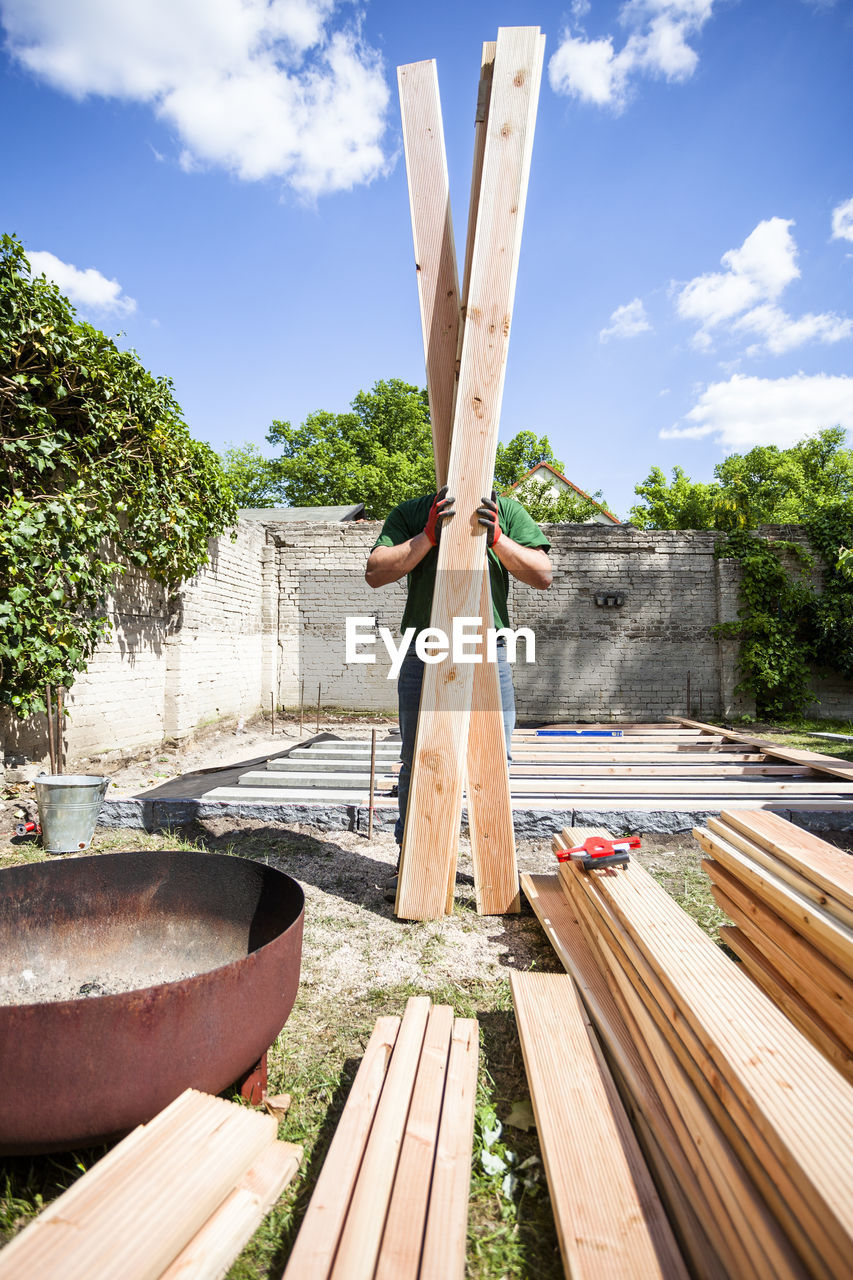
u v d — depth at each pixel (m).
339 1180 1.16
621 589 10.33
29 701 4.57
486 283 2.45
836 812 3.76
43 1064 1.14
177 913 1.97
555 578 10.32
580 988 1.80
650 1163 1.22
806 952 1.49
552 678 10.27
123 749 6.30
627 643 10.29
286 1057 1.72
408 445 32.09
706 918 2.49
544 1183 1.28
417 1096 1.38
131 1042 1.19
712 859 2.07
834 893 1.43
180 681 7.25
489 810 2.64
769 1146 0.94
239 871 1.95
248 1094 1.50
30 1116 1.15
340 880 3.03
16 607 4.32
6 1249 0.92
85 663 5.17
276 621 10.60
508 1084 1.60
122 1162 1.10
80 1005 1.16
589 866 2.14
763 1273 0.87
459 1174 1.17
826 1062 1.09
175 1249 0.97
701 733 7.25
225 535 8.75
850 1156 0.88
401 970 2.18
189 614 7.54
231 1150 1.16
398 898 2.59
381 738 7.85
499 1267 1.11
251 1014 1.38
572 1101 1.35
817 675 10.55
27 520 4.32
